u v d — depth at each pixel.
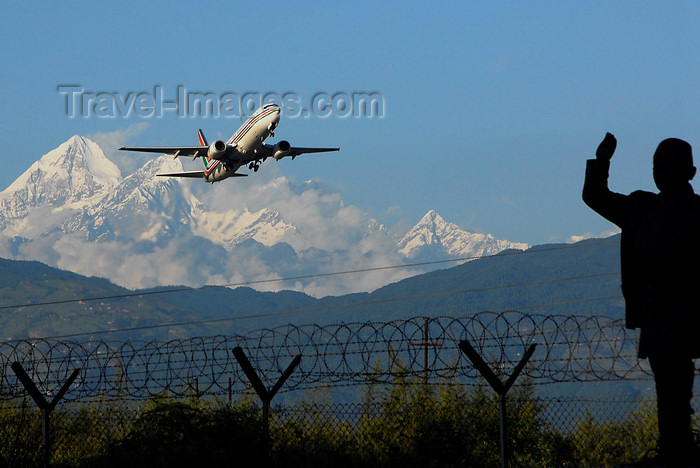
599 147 18.20
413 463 34.09
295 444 32.81
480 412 38.91
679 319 16.78
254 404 33.66
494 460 36.78
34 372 33.31
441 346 32.09
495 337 30.73
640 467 22.02
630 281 18.03
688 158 17.72
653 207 17.83
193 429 30.72
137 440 30.77
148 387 33.06
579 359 28.45
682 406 17.14
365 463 32.97
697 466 16.94
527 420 38.72
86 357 33.69
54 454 35.16
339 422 34.69
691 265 16.95
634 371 27.50
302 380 32.16
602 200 18.25
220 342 33.31
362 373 32.06
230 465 29.00
